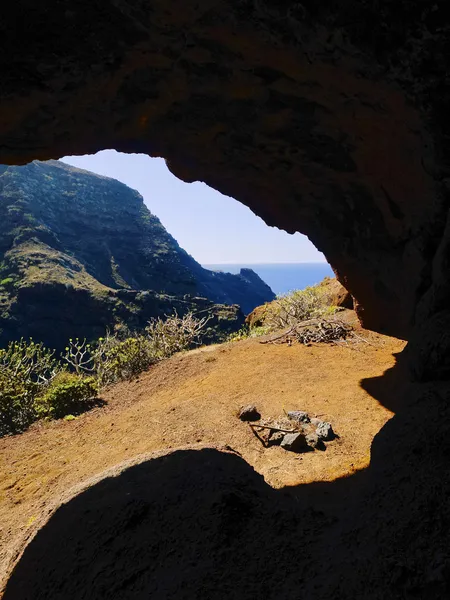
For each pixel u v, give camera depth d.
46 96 2.88
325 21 2.55
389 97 2.94
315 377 7.28
